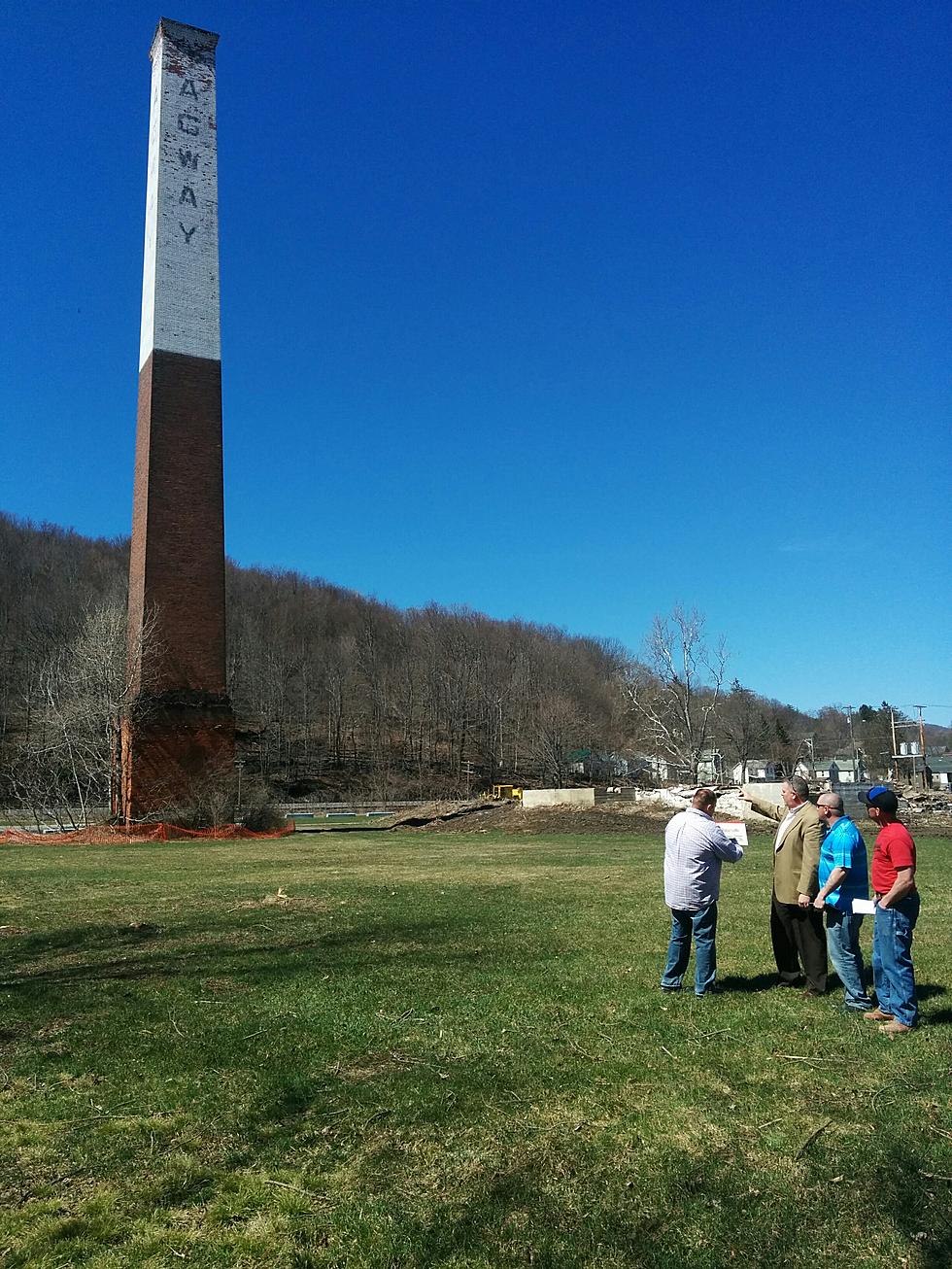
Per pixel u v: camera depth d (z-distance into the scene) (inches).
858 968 278.7
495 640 4601.4
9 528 4389.8
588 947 370.3
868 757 3863.2
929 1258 144.1
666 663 1847.9
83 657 1424.7
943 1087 212.2
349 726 3612.2
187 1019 264.1
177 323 1448.1
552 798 1507.1
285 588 5118.1
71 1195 163.3
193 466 1429.6
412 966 333.4
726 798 1178.0
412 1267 141.2
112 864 771.4
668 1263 142.9
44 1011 273.4
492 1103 202.5
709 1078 218.5
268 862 786.2
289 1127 190.7
